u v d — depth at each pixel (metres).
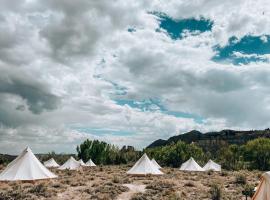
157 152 95.69
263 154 95.75
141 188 33.50
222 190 32.41
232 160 92.31
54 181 36.44
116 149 97.25
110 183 34.91
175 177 46.97
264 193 14.95
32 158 32.97
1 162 75.56
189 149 94.31
